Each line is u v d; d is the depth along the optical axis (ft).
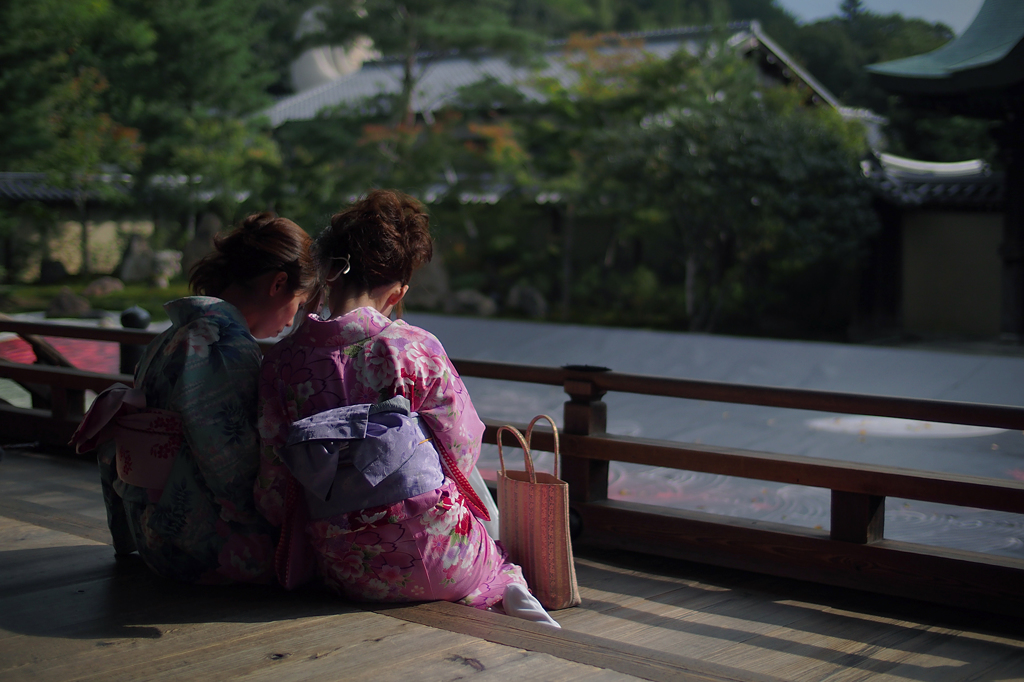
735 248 62.59
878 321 57.67
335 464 6.59
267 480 7.01
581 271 69.26
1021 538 14.29
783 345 37.24
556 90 62.59
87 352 36.55
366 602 7.11
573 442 11.09
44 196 78.33
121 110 75.36
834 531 9.52
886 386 31.40
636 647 6.34
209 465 7.08
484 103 64.80
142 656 6.09
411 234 7.02
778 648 7.73
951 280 56.34
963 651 7.74
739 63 61.11
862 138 60.18
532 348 40.11
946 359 33.99
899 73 47.60
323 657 6.07
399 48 64.13
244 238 7.53
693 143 55.31
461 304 65.98
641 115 59.41
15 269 79.41
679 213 57.16
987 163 63.10
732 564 10.10
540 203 65.26
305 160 67.82
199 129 76.48
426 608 6.98
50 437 15.65
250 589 7.50
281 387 6.79
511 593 7.34
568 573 8.11
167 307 7.52
